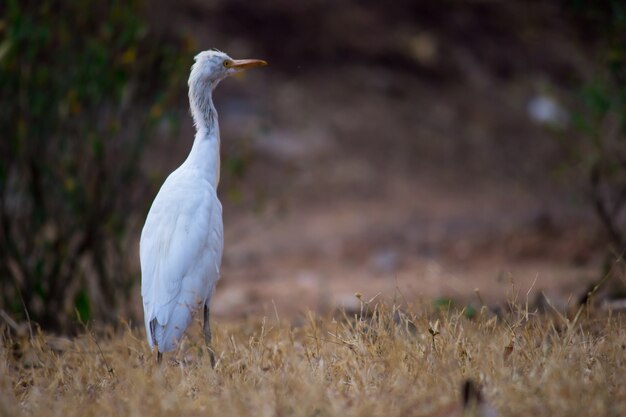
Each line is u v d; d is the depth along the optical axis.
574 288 14.10
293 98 31.22
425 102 32.97
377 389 7.00
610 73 14.37
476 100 33.44
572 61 33.88
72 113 12.20
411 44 35.19
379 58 34.47
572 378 6.70
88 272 13.17
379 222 23.39
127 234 13.11
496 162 29.44
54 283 11.68
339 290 16.38
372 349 7.75
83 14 12.34
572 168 19.45
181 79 12.86
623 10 13.88
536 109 27.97
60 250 11.84
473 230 21.81
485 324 8.12
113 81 12.18
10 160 11.73
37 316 11.49
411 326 8.97
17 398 7.64
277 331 9.06
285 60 33.06
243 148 14.12
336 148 29.19
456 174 28.52
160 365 7.86
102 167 12.16
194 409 6.78
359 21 35.31
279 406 6.62
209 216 8.64
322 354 8.02
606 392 6.53
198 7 32.50
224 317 13.95
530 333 7.97
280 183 26.30
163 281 8.20
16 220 11.88
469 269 18.70
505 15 36.88
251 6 33.72
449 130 31.41
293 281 18.44
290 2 34.50
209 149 9.40
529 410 6.32
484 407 6.30
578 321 8.73
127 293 12.39
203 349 8.55
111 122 12.16
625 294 11.41
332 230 23.02
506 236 20.50
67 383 7.99
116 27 12.61
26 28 11.23
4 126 11.70
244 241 22.58
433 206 25.36
